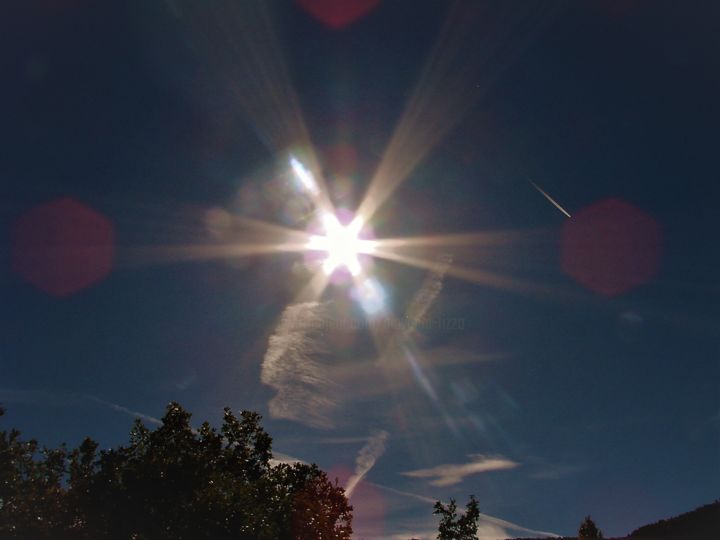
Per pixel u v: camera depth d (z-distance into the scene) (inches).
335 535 975.6
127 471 766.5
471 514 1072.2
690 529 1360.7
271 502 893.8
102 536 746.8
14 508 780.6
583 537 1425.9
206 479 801.6
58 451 826.8
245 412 959.0
